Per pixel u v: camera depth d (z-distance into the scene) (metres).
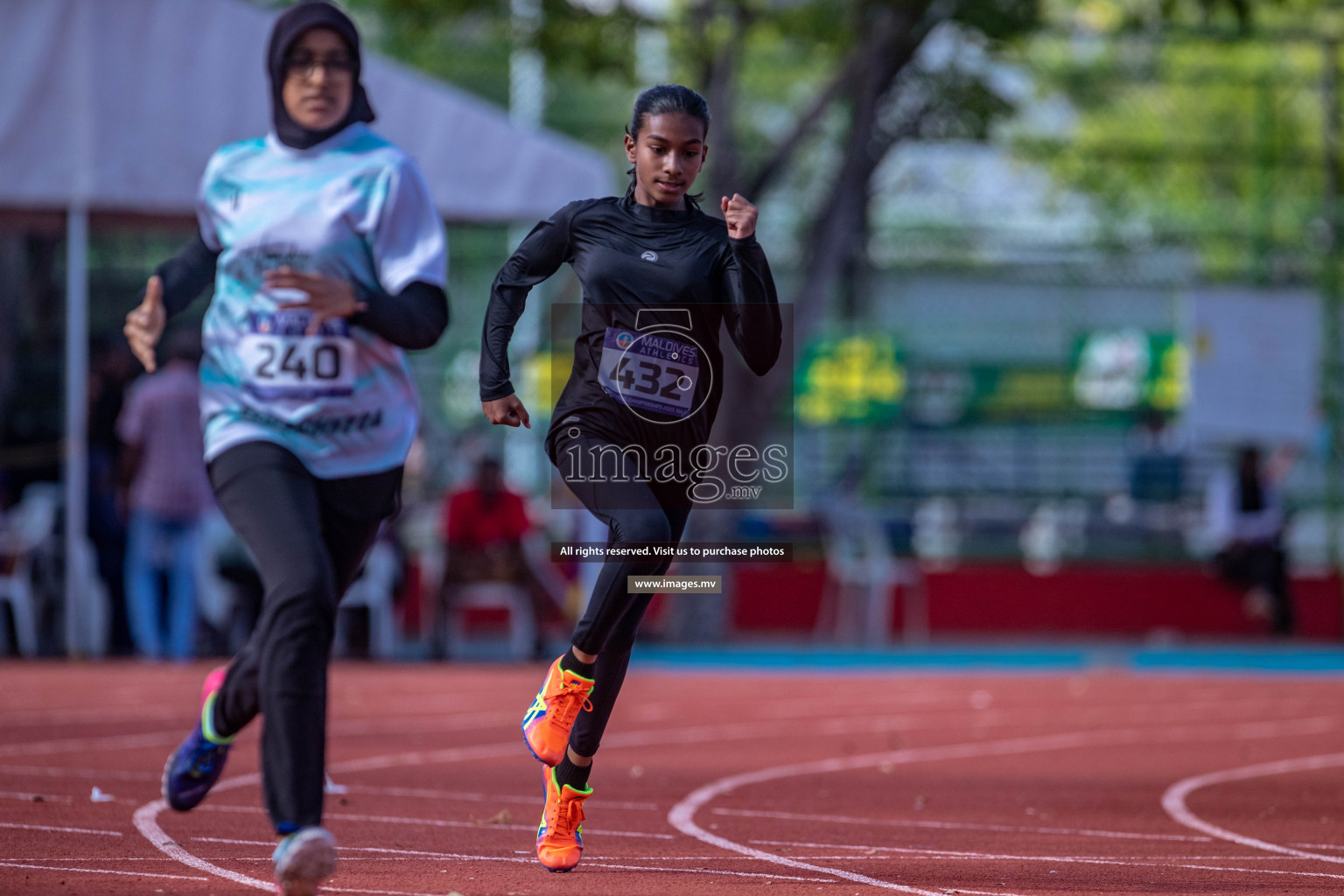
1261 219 53.66
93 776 18.94
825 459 51.28
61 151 35.53
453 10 45.88
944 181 52.41
